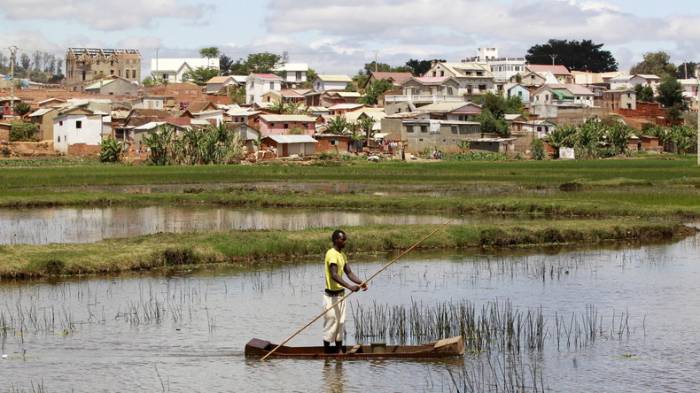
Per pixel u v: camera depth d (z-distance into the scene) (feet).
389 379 68.85
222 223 171.73
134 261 117.19
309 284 108.58
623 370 71.36
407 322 86.58
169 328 85.40
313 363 73.10
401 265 123.13
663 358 74.90
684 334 83.20
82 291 102.58
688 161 382.63
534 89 609.83
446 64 609.83
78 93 542.98
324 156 414.82
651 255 132.98
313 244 131.75
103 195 216.13
